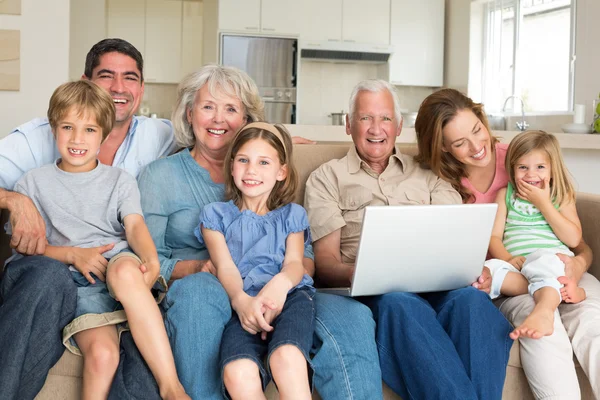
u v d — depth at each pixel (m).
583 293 1.84
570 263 1.88
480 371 1.62
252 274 1.71
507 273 1.90
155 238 1.91
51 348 1.52
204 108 1.96
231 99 1.97
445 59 6.73
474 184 2.24
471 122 2.11
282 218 1.81
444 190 2.14
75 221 1.76
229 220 1.80
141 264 1.62
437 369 1.55
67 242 1.75
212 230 1.78
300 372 1.45
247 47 6.19
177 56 6.90
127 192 1.82
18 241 1.67
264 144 1.79
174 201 1.94
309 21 6.32
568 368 1.69
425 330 1.62
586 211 2.11
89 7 6.12
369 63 6.84
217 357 1.53
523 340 1.74
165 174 1.96
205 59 6.76
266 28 6.23
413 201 2.10
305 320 1.54
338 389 1.54
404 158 2.19
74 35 6.09
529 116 5.63
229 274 1.67
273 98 6.28
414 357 1.58
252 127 1.82
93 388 1.50
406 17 6.56
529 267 1.87
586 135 3.51
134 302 1.52
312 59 6.60
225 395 1.48
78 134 1.75
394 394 1.70
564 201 2.08
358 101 2.10
